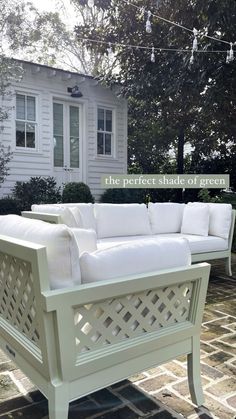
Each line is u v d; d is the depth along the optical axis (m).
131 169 12.38
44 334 1.21
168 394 1.77
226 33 5.66
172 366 2.04
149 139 11.61
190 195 10.09
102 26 7.57
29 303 1.37
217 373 1.97
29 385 1.83
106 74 8.05
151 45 7.02
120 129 8.96
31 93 7.30
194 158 10.85
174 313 1.57
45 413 1.61
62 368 1.23
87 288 1.25
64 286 1.30
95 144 8.48
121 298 1.38
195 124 9.35
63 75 7.66
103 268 1.37
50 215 3.38
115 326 1.39
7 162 6.53
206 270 1.62
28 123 7.33
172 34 6.39
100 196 8.57
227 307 3.14
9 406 1.66
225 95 6.35
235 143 9.37
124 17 7.04
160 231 4.70
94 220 4.24
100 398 1.73
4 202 6.54
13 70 6.43
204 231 4.43
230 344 2.35
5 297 1.61
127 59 7.60
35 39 10.80
